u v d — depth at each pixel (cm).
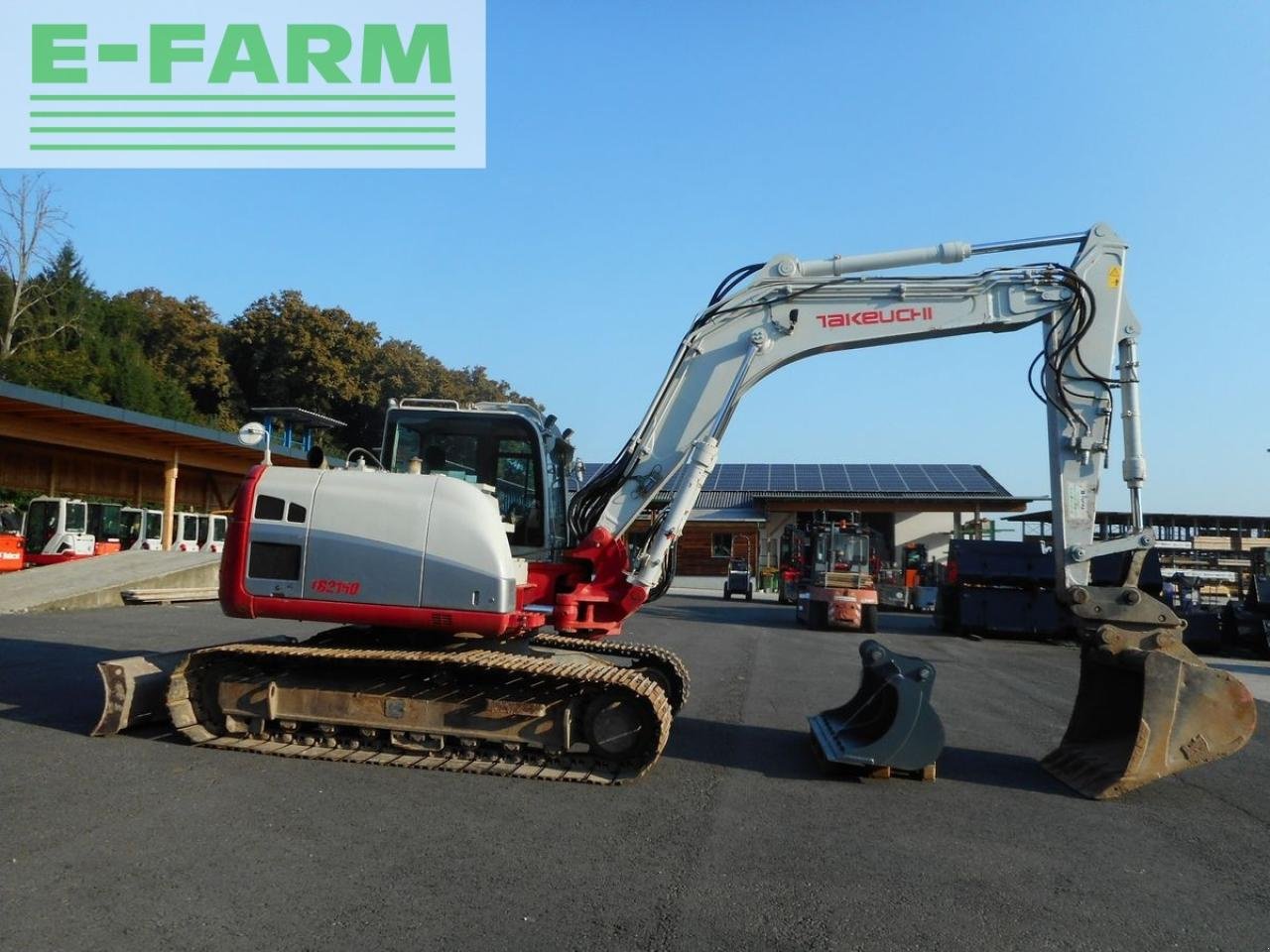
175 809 540
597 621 763
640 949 378
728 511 3841
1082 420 724
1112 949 397
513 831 526
